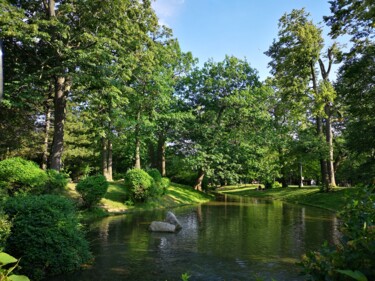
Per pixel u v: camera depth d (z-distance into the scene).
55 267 7.60
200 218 18.06
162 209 22.77
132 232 13.23
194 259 9.08
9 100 17.78
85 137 34.69
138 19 21.75
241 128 33.22
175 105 34.00
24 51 20.05
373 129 20.91
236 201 31.64
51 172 17.27
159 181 25.48
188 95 34.72
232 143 33.31
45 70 19.89
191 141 33.25
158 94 27.77
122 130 29.17
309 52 30.05
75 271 7.85
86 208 18.16
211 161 31.55
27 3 20.38
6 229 6.41
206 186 39.44
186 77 34.78
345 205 3.32
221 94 33.53
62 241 7.71
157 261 8.84
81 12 19.78
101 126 25.78
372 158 21.75
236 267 8.34
